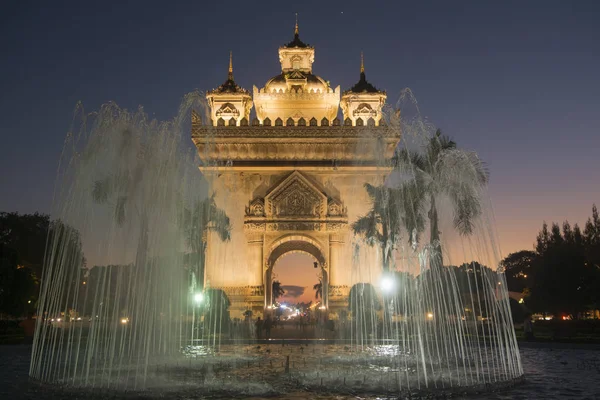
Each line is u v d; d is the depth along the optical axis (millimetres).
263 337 47000
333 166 59625
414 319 44344
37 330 28188
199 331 48156
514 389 19797
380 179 59562
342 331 51062
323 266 58625
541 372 24531
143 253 36469
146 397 18078
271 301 60531
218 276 57625
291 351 35281
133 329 36312
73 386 20062
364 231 50969
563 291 55125
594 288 54656
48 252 49469
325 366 26844
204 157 60594
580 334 43625
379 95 65750
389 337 48500
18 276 48906
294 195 58906
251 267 57938
